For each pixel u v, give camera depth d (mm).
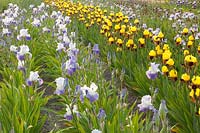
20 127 2689
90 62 4082
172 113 3176
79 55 4762
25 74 3541
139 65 4367
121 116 2781
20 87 3387
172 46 4879
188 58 3340
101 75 3688
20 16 7660
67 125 3375
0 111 2898
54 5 10398
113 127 2559
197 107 2887
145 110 2355
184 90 3275
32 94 3455
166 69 3285
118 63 4496
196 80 2785
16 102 3016
